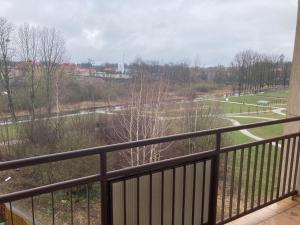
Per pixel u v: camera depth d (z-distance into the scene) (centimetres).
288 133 290
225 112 1772
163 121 1698
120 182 172
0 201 127
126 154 1334
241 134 1259
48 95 1866
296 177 286
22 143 1648
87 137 1681
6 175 1224
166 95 1894
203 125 1727
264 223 248
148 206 190
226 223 236
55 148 1597
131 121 1644
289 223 248
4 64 1784
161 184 193
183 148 1374
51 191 142
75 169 1037
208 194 221
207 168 215
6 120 1756
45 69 1916
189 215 213
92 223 568
